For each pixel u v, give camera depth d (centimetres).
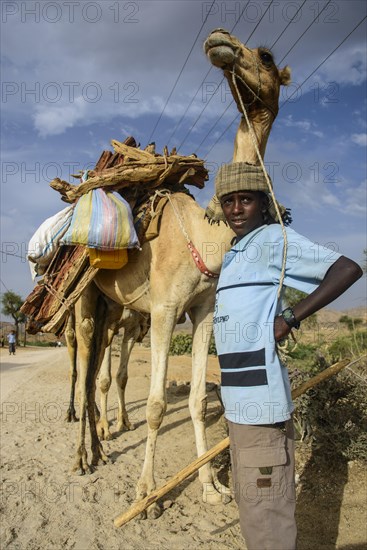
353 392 526
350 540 370
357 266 245
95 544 386
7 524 420
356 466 468
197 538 393
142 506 319
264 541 251
